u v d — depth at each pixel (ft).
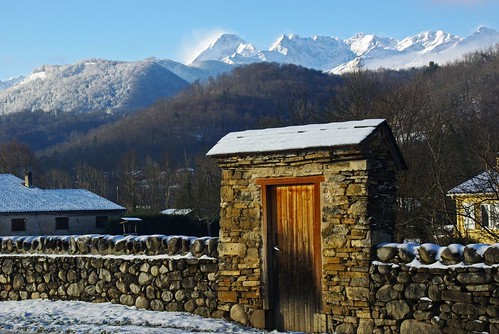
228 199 45.88
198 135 417.28
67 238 55.72
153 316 47.65
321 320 41.88
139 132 431.84
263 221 44.45
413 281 38.60
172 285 49.11
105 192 306.35
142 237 51.67
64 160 396.78
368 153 40.88
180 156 367.86
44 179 313.94
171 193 246.68
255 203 44.75
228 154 44.88
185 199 180.34
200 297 47.80
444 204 63.36
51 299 55.62
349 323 40.73
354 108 100.48
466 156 78.95
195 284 48.08
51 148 537.65
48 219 186.70
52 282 55.88
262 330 43.83
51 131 648.79
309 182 42.68
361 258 40.42
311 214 42.80
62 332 43.73
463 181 79.36
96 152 407.23
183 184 197.77
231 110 436.76
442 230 67.05
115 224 180.55
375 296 39.88
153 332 42.47
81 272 54.24
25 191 193.98
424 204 64.75
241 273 45.24
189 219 172.86
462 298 36.65
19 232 182.50
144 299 50.39
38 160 371.56
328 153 41.52
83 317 48.67
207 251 47.75
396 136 84.33
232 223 45.73
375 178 41.75
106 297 52.65
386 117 90.27
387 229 42.63
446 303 37.29
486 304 35.86
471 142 77.30
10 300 57.88
